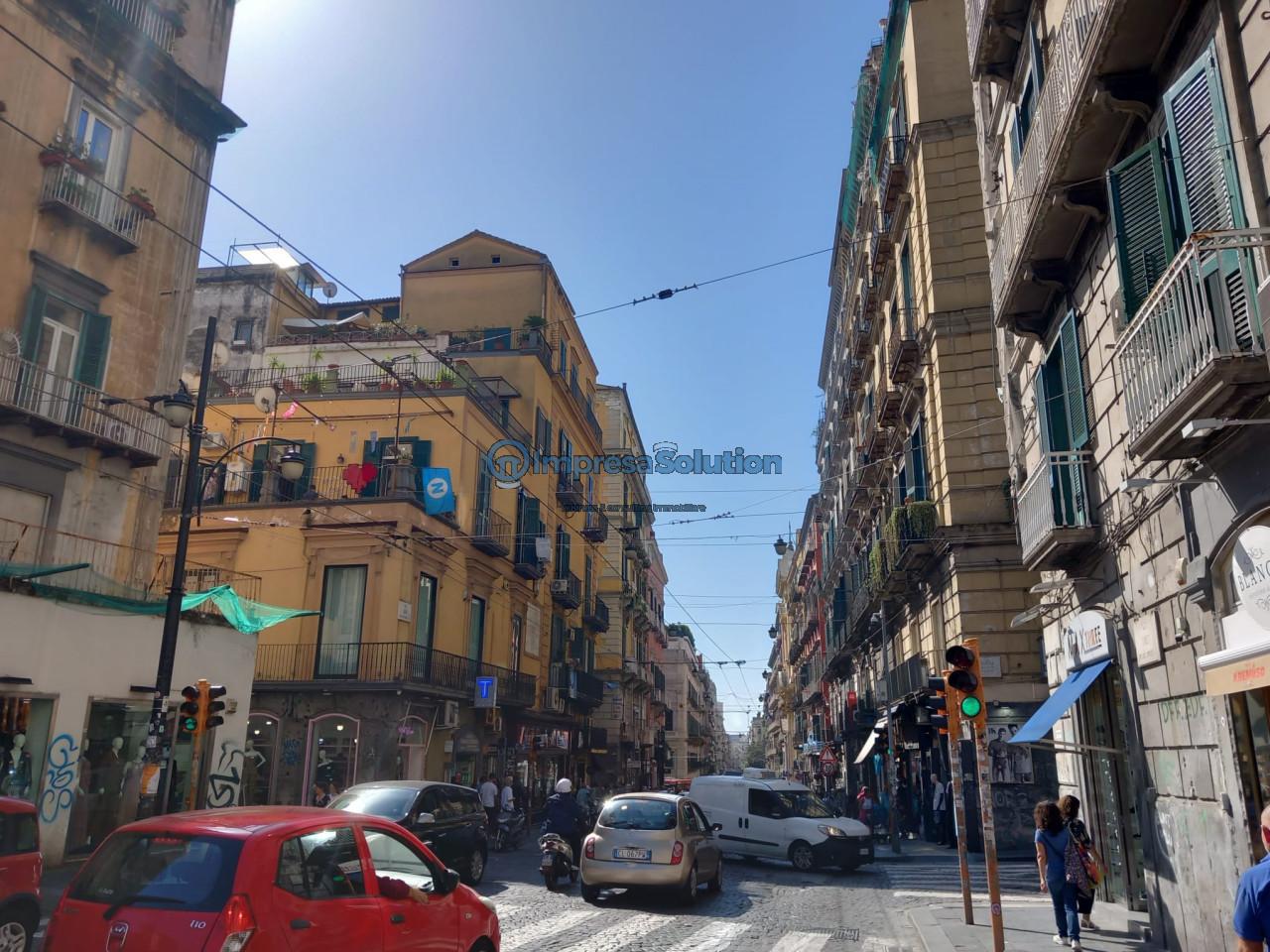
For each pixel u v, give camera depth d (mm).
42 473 15531
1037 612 13359
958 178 21969
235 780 18359
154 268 17969
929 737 25562
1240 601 7422
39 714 14281
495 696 27531
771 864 19000
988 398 20859
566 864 14539
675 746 83000
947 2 22875
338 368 30609
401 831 6441
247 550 25000
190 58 19297
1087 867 9812
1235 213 7070
